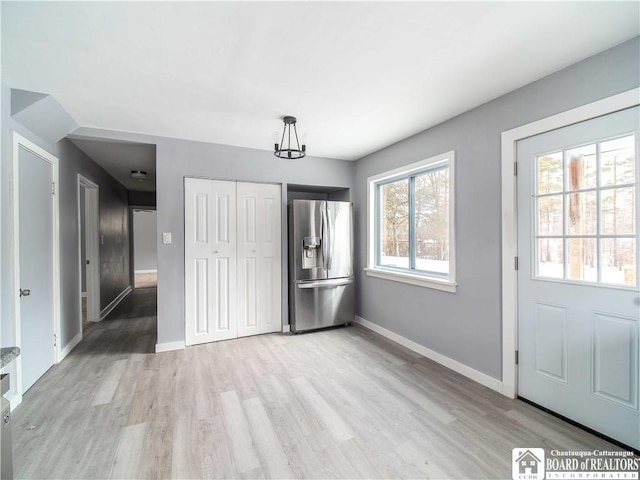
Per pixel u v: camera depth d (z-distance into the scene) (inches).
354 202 165.0
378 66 73.3
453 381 97.6
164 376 100.9
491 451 65.6
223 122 108.6
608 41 64.1
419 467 61.1
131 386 94.0
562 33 61.4
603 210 69.4
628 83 63.9
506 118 87.8
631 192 65.0
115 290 213.9
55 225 110.7
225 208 136.2
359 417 77.8
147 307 206.1
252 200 141.8
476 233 97.3
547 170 79.7
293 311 145.4
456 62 71.9
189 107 95.9
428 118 105.7
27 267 91.9
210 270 133.0
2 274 79.6
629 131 64.5
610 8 54.1
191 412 80.0
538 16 56.4
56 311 111.3
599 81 68.2
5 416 40.4
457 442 68.5
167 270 125.1
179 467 60.9
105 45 64.4
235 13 55.2
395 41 63.9
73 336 129.3
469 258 99.8
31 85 81.2
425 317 118.3
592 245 71.6
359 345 130.3
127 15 55.4
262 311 144.4
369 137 125.6
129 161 161.6
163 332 124.0
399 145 130.9
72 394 89.2
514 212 86.3
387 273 137.6
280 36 62.1
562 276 77.0
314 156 154.9
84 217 169.8
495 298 91.7
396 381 97.3
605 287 69.1
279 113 100.9
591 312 71.6
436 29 60.1
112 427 73.6
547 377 80.2
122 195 241.9
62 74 75.9
